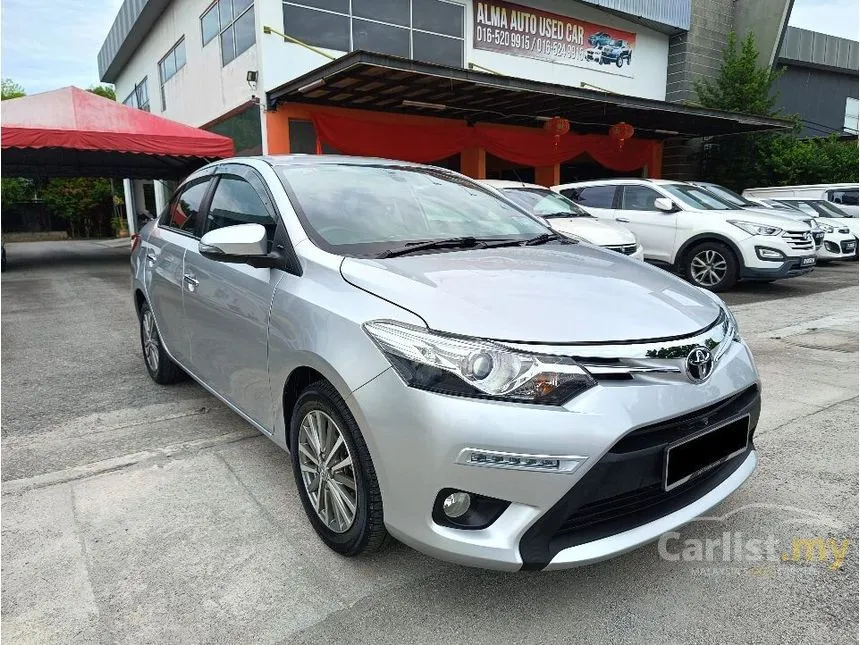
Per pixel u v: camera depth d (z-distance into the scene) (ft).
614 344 6.42
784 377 15.28
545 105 41.45
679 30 56.75
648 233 29.58
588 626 6.60
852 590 7.16
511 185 28.12
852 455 10.68
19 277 41.50
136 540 8.23
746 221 27.02
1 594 7.15
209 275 10.27
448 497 6.25
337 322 7.14
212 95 46.73
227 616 6.77
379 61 30.04
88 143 36.35
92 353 18.44
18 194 114.11
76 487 9.70
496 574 7.48
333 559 7.78
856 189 44.98
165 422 12.45
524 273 7.89
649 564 7.72
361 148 40.75
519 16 46.88
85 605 6.95
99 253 66.95
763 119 50.55
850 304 25.38
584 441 5.94
